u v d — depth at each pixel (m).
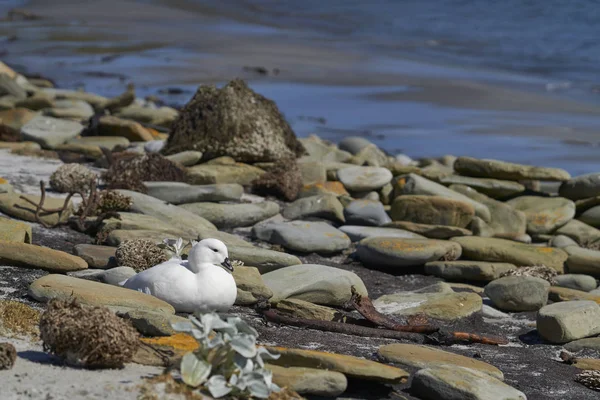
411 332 10.57
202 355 7.20
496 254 14.71
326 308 10.91
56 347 7.45
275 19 60.91
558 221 17.17
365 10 67.31
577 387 9.29
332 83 37.38
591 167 25.16
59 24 51.81
